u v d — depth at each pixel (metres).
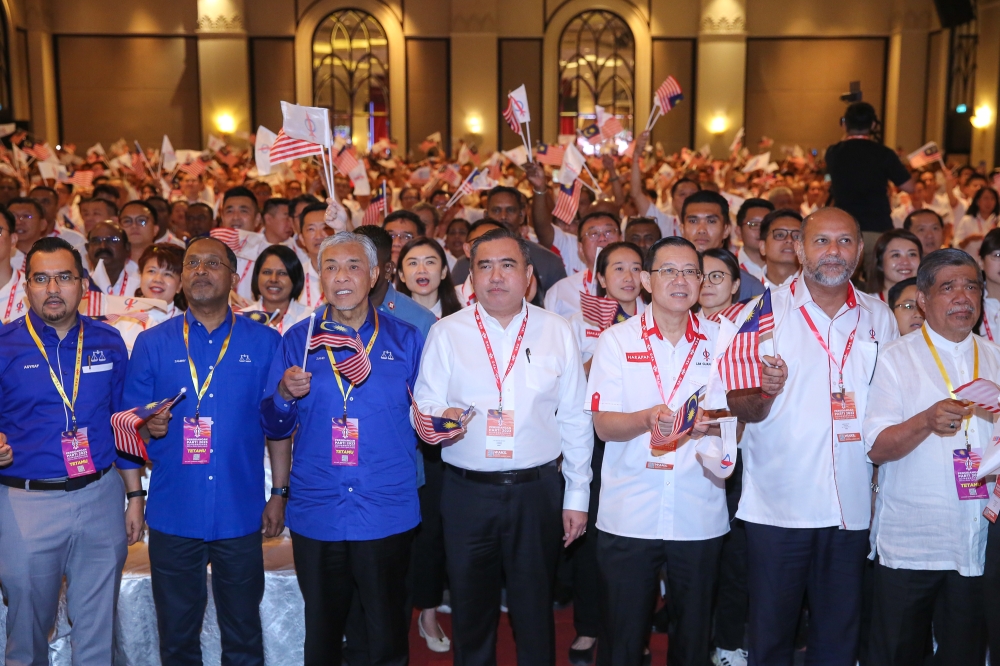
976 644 2.86
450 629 3.97
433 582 3.75
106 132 20.88
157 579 3.01
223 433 2.99
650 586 2.99
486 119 20.33
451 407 2.96
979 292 2.84
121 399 3.09
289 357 2.95
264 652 3.33
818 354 2.96
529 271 3.04
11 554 2.88
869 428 2.88
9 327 2.95
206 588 3.12
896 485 2.90
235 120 20.38
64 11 20.50
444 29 20.48
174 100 20.83
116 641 3.32
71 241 5.96
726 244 5.07
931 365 2.87
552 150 6.49
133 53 20.70
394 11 20.42
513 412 2.96
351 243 2.91
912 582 2.86
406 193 8.46
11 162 10.67
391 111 20.69
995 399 2.57
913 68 19.64
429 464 3.70
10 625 2.94
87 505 2.95
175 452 2.97
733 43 20.12
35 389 2.90
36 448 2.89
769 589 2.98
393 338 3.04
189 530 2.96
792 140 20.70
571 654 3.63
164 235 6.24
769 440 2.97
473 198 9.65
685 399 2.95
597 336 3.68
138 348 3.02
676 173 12.16
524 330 3.03
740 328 2.66
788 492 2.93
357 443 2.91
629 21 20.39
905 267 4.01
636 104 20.67
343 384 2.92
